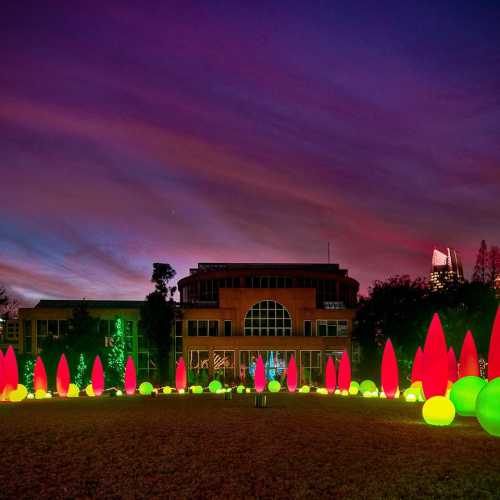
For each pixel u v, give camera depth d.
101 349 71.00
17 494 14.97
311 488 15.15
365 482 15.58
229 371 82.25
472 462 17.59
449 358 40.81
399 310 65.44
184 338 82.62
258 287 89.31
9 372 44.75
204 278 90.88
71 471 17.19
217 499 14.37
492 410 21.78
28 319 84.62
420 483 15.38
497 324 29.86
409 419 28.70
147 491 15.10
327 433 23.83
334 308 85.56
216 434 23.77
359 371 76.00
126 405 38.72
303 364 82.25
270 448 20.36
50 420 28.80
